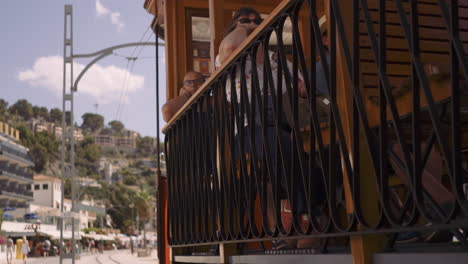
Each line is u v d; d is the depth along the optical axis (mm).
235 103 2590
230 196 2678
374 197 1619
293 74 1909
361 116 1517
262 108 2248
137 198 142125
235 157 2805
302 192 2463
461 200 1170
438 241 1712
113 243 128375
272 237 2150
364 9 1495
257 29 2205
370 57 2375
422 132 2273
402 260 1402
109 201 164625
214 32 4133
